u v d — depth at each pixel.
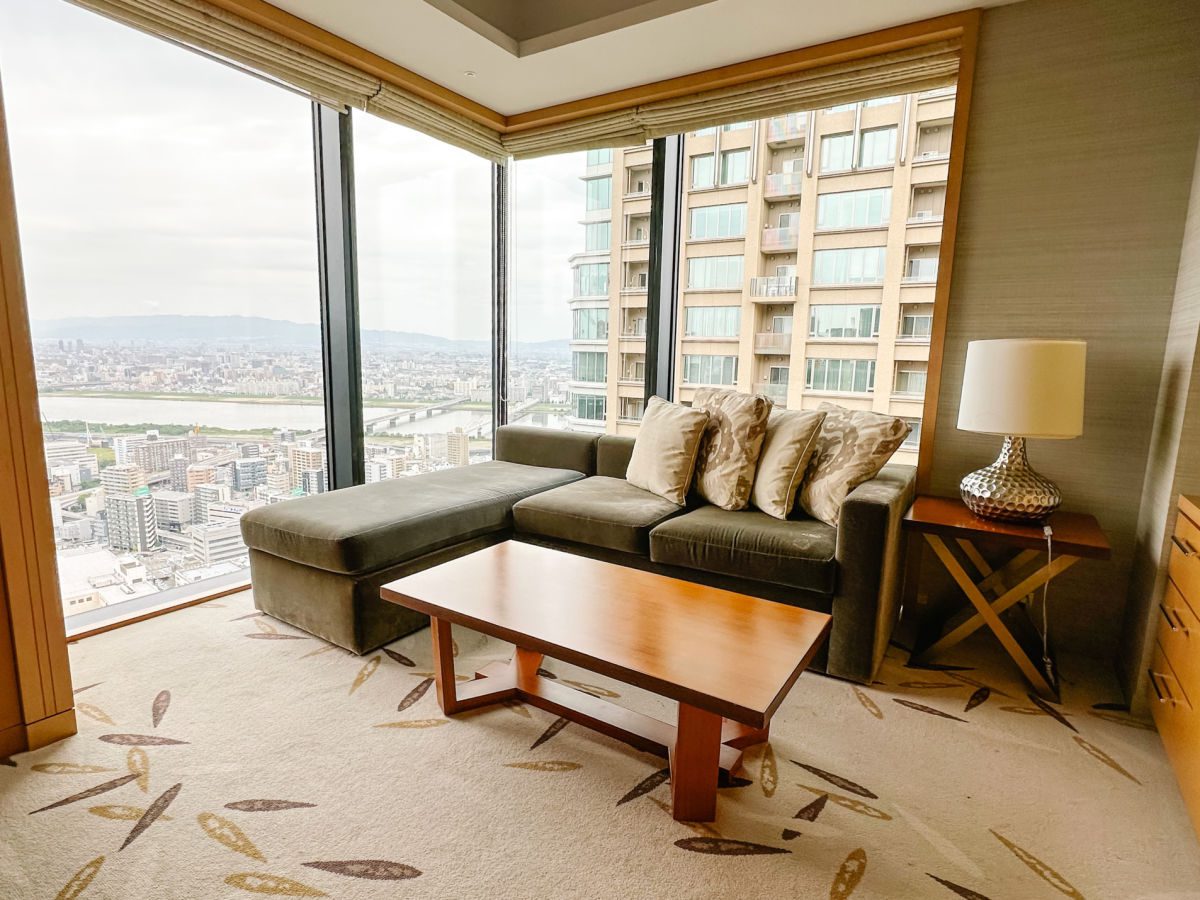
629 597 1.77
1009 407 1.97
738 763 1.63
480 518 2.64
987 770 1.66
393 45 2.73
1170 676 1.68
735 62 2.81
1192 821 1.43
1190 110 2.03
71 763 1.62
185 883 1.25
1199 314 1.76
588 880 1.28
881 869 1.32
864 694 2.03
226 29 2.36
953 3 2.26
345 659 2.19
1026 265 2.30
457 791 1.54
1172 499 1.81
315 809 1.47
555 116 3.37
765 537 2.17
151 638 2.31
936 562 2.59
